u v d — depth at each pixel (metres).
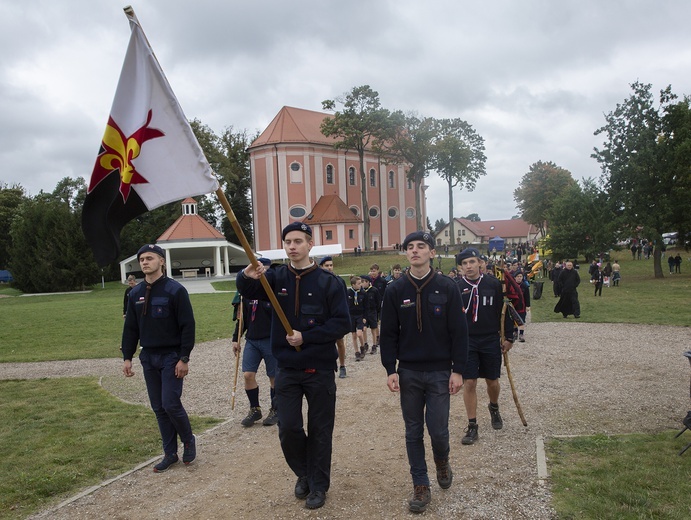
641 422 5.97
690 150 29.56
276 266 4.50
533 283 23.25
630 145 32.25
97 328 18.58
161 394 5.15
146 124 4.03
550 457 4.93
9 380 9.97
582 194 44.47
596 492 4.14
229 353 12.55
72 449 5.75
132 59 4.03
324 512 4.10
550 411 6.51
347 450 5.45
